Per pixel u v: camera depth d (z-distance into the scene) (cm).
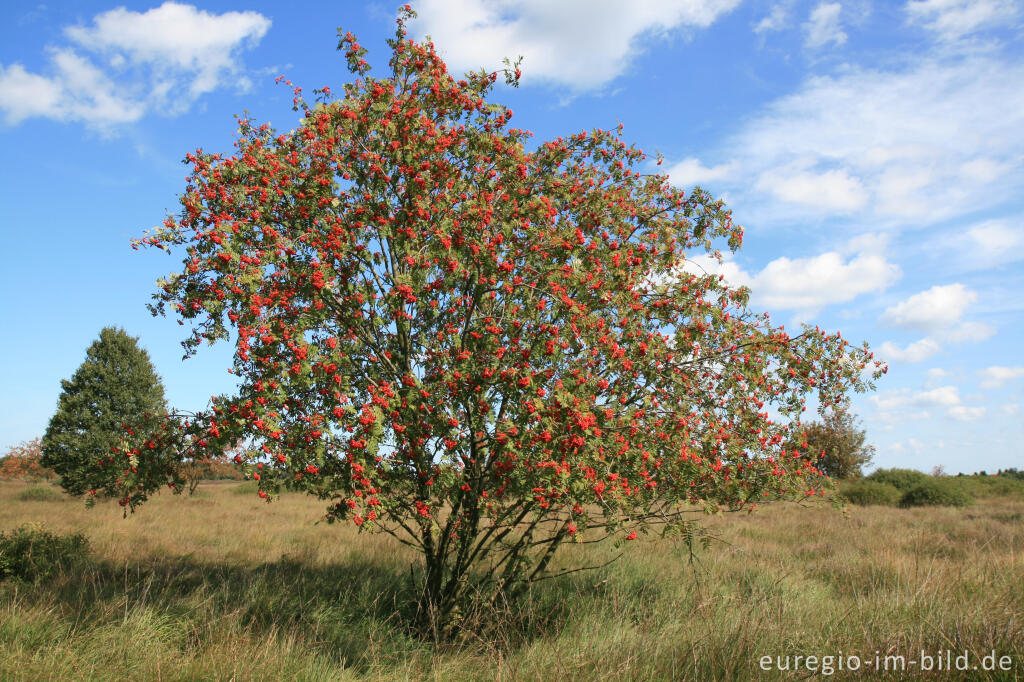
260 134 633
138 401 2452
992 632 462
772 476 596
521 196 589
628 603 617
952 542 1070
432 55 616
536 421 469
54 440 2303
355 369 548
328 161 566
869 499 2225
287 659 449
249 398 476
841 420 2592
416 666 480
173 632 513
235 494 2455
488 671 452
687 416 559
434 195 570
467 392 503
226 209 545
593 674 418
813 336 655
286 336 492
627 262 573
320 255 524
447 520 576
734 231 650
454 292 572
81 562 805
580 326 514
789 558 896
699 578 721
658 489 566
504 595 559
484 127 637
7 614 502
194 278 530
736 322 643
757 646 453
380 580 739
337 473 541
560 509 536
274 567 826
